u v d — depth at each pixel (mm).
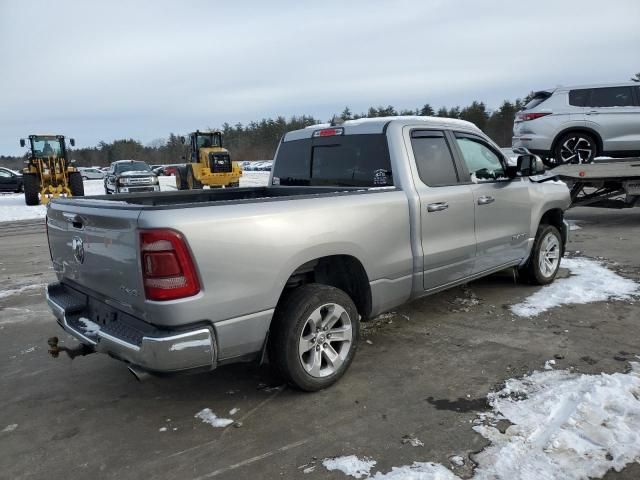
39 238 11453
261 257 2971
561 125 10008
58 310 3424
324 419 3078
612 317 4633
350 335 3533
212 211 2809
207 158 23328
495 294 5449
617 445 2656
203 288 2740
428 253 4082
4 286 6711
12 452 2863
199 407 3301
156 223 2617
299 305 3215
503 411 3059
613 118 9781
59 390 3625
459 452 2676
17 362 4145
